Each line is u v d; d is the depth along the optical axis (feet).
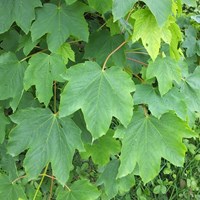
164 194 3.39
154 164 1.82
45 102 1.78
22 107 1.97
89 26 2.05
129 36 1.83
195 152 3.49
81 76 1.68
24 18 1.76
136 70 2.06
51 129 1.80
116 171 2.13
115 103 1.68
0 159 2.17
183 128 1.80
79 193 1.95
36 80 1.78
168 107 1.79
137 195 3.16
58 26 1.80
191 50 2.88
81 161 2.84
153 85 1.93
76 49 2.05
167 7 1.60
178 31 1.80
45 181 2.43
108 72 1.72
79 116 1.95
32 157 1.78
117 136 1.78
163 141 1.82
